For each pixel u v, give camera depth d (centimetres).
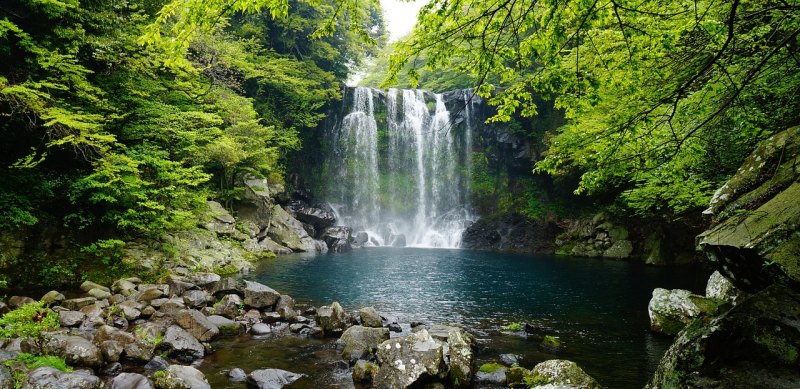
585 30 449
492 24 427
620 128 515
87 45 1453
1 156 1446
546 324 1150
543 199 3503
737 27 557
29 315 870
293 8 3459
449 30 432
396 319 1169
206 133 2084
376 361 834
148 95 1734
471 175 3888
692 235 2388
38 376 588
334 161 3825
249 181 2772
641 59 511
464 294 1544
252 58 3073
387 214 3888
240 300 1195
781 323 393
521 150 3612
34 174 1472
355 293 1532
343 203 3794
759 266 490
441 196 3922
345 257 2581
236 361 835
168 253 1703
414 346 750
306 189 3578
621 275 1997
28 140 1471
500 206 3712
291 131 3269
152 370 756
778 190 573
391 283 1739
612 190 2672
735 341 404
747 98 605
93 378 627
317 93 3459
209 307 1161
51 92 1376
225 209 2475
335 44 3878
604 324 1151
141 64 1650
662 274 2023
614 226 2823
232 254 2084
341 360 845
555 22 411
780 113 670
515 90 491
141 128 1716
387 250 3102
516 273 2048
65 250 1482
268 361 841
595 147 583
